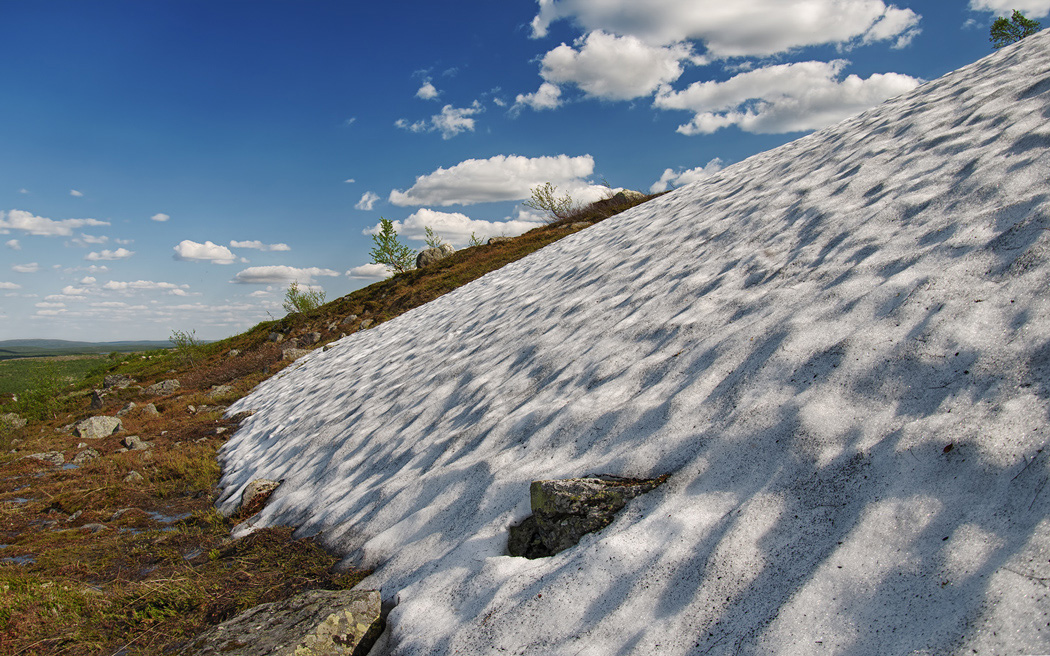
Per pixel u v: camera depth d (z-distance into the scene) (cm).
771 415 300
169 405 1677
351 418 768
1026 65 694
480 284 1586
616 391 432
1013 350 253
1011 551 174
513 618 258
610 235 1231
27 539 672
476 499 390
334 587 385
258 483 649
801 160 882
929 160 567
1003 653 148
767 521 243
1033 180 400
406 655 274
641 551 262
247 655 284
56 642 382
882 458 237
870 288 381
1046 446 198
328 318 2530
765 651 186
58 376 2320
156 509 750
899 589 185
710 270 617
